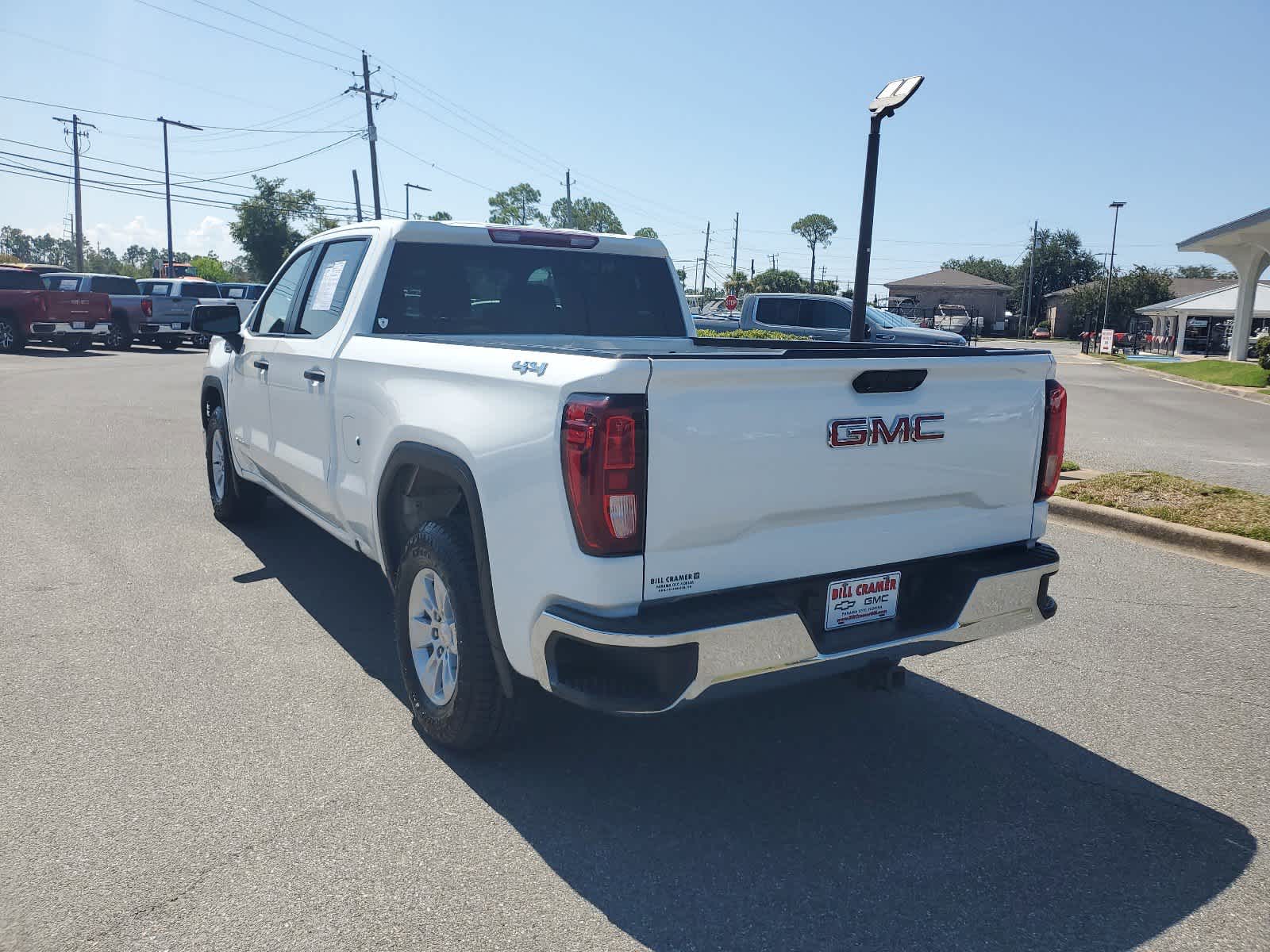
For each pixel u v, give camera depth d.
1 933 2.57
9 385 16.20
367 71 42.62
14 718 3.86
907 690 4.45
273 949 2.54
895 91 10.01
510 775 3.53
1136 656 4.91
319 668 4.45
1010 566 3.52
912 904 2.82
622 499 2.76
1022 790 3.53
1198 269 118.06
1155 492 8.13
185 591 5.50
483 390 3.26
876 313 19.52
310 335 5.05
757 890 2.86
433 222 4.68
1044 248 113.62
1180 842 3.21
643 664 2.81
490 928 2.65
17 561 6.00
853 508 3.20
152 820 3.14
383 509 4.00
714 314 36.69
